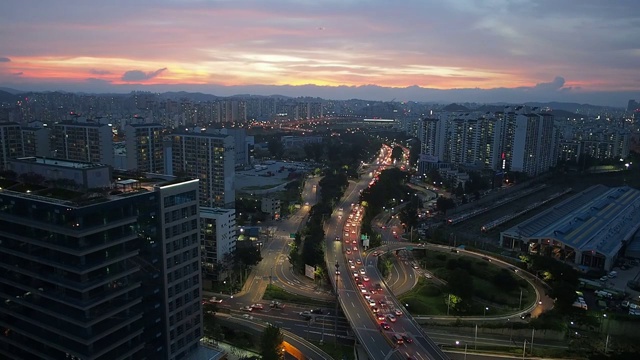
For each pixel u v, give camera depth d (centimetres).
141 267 14138
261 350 17738
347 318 19850
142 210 13988
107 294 13088
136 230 13862
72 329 13038
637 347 18925
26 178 14838
